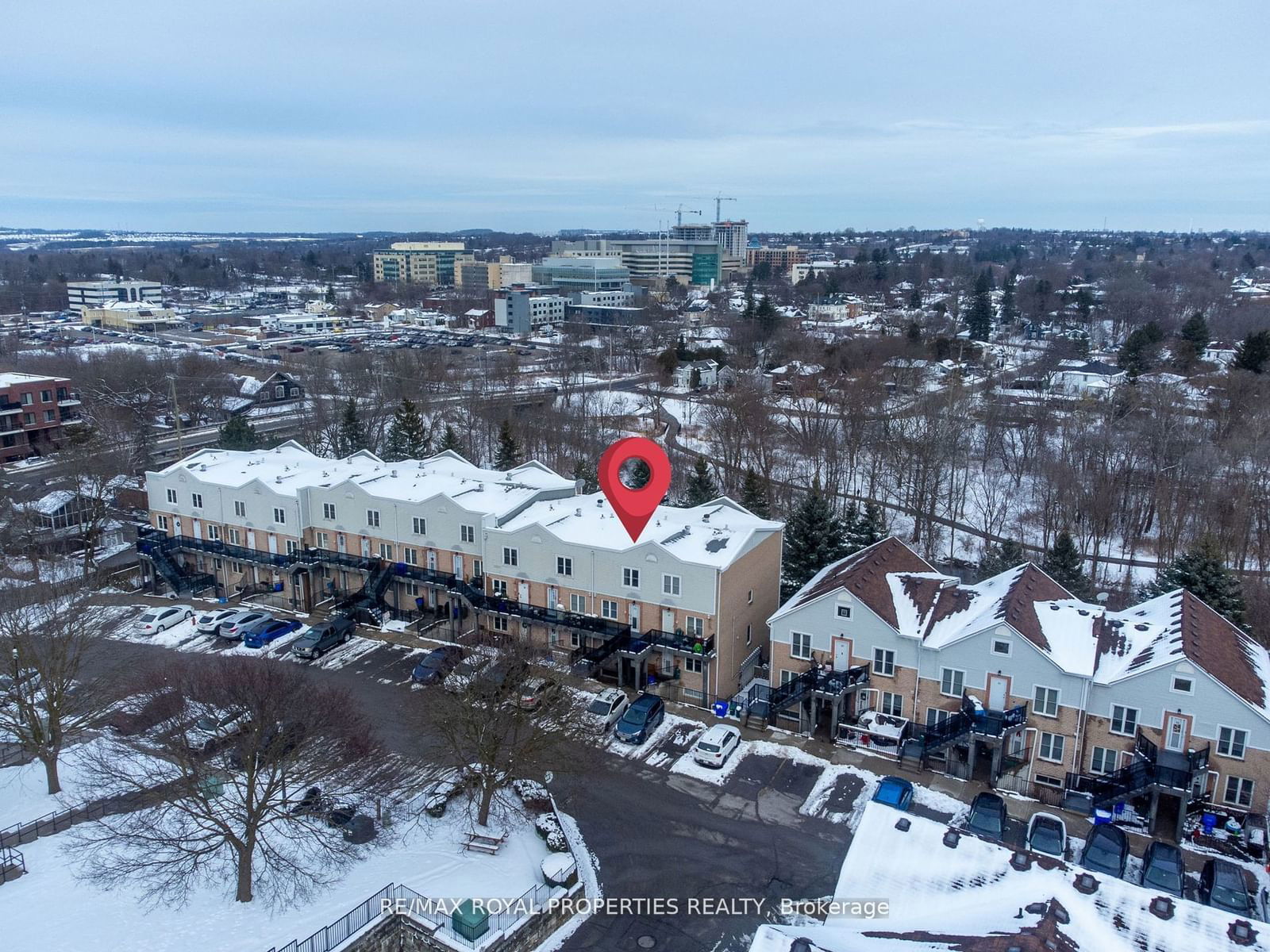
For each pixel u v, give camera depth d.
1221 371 124.25
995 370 146.38
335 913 36.03
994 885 29.73
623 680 57.47
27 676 44.91
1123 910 28.08
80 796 44.06
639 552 56.44
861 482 102.25
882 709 51.28
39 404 113.12
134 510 90.88
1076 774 45.81
